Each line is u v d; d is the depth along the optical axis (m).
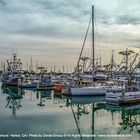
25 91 79.19
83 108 45.22
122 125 31.23
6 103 51.09
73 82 65.00
